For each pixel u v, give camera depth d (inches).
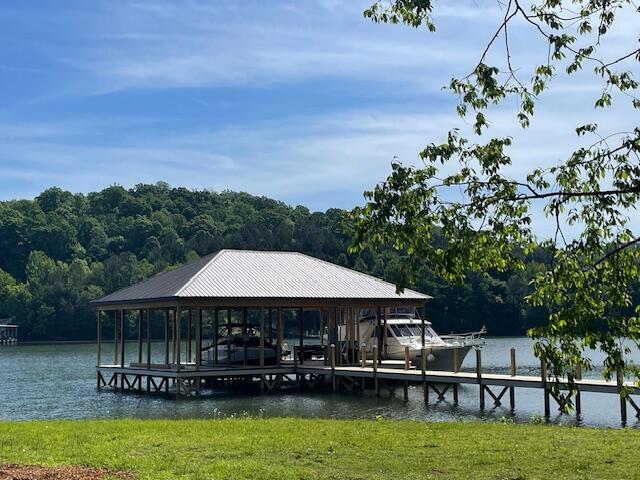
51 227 5738.2
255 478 474.9
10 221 5689.0
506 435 656.4
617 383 968.3
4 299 4687.5
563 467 515.2
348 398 1275.8
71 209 6850.4
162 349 3459.6
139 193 7411.4
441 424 741.3
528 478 482.9
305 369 1423.5
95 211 6884.8
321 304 1471.5
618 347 360.5
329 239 4815.5
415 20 392.8
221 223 6461.6
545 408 1039.6
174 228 6333.7
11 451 571.2
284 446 593.6
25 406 1272.1
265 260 1590.8
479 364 1146.7
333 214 6082.7
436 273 392.5
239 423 752.3
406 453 565.0
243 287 1433.3
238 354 1546.5
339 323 1788.9
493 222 378.3
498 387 1446.9
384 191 379.2
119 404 1267.2
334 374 1373.0
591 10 383.2
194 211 7017.7
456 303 3740.2
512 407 1114.7
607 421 976.9
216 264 1507.1
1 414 1166.3
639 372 370.6
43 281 4832.7
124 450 577.3
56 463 518.3
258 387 1464.1
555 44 383.2
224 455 557.0
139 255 6053.2
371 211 380.5
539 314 3666.3
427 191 378.6
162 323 4311.0
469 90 386.6
